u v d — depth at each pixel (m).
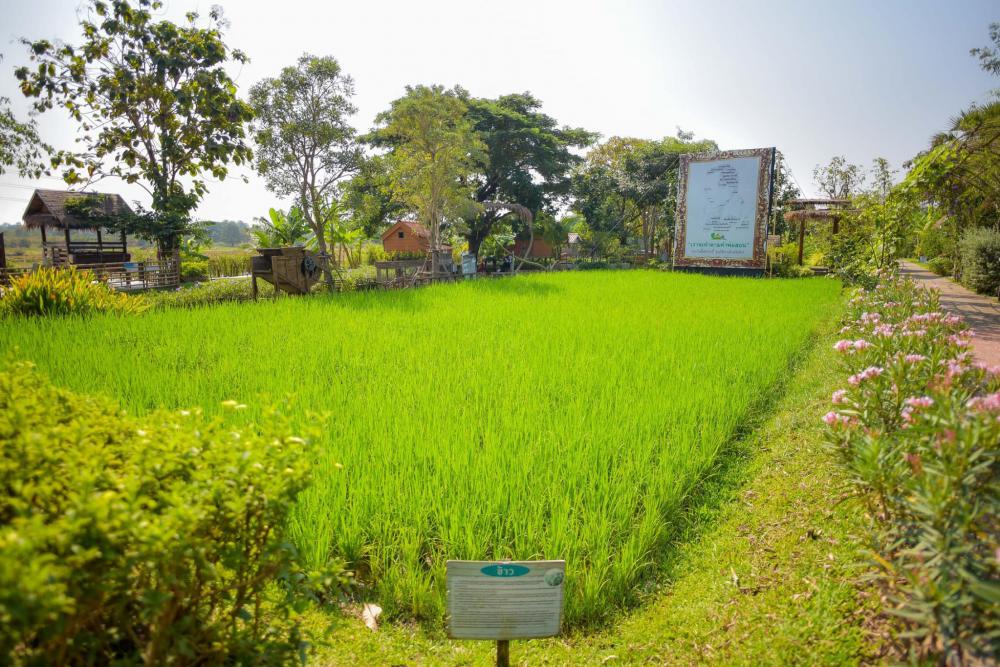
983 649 2.27
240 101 29.66
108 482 2.13
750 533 4.27
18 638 1.53
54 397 2.77
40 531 1.63
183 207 29.06
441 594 3.51
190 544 2.01
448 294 17.61
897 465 3.11
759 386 7.53
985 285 19.84
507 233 46.28
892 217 18.53
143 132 28.94
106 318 11.94
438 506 4.15
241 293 17.72
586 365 7.96
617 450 5.20
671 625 3.40
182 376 7.07
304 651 2.56
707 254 29.80
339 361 8.30
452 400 6.33
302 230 35.28
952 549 2.44
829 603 3.30
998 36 22.84
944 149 16.66
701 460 5.21
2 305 12.59
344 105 28.03
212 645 2.34
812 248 36.12
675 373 7.71
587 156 52.75
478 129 40.50
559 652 3.27
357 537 3.88
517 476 4.54
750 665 3.00
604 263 38.59
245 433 2.47
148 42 27.84
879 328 5.96
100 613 2.07
